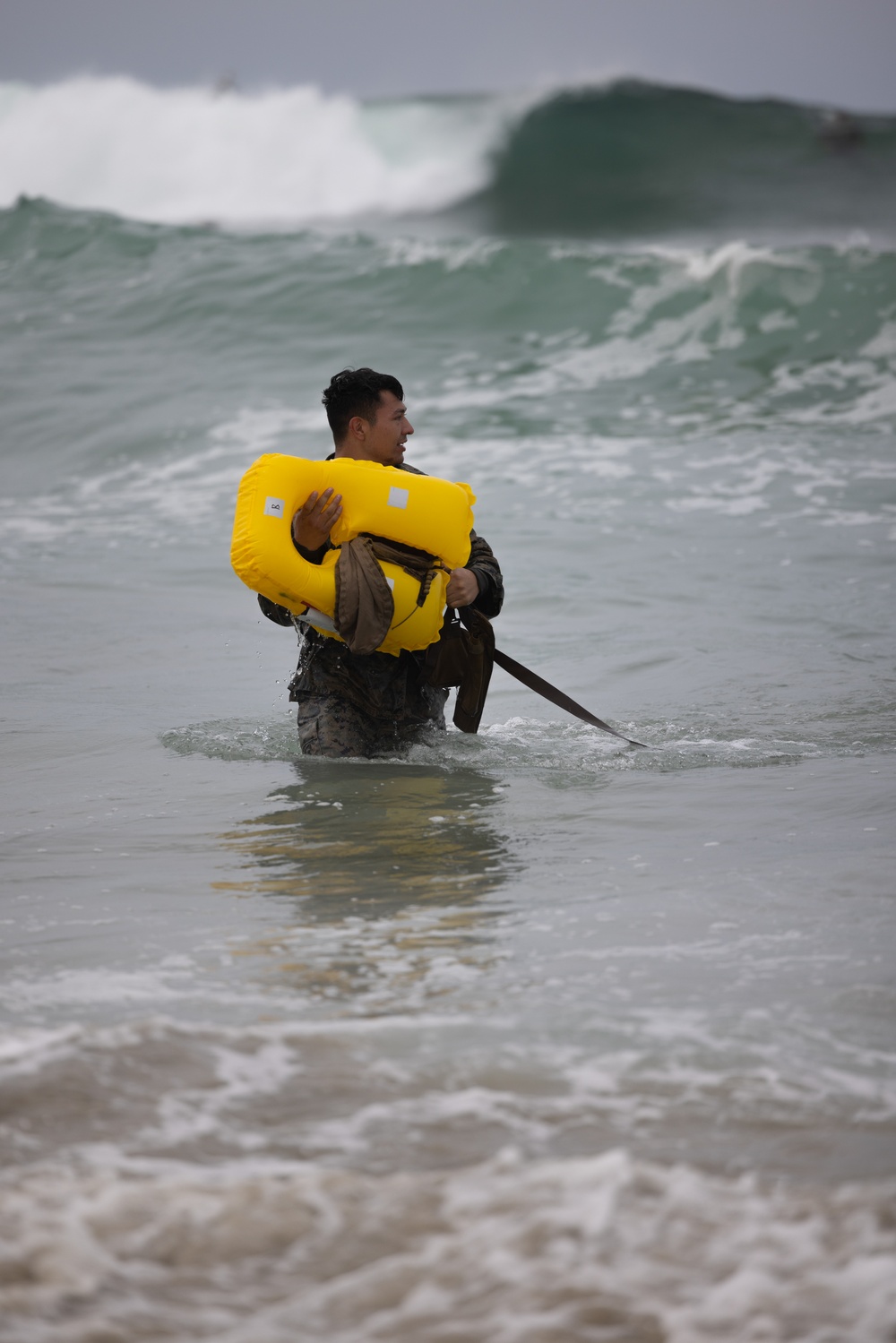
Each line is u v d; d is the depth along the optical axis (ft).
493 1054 25.39
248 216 354.13
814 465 134.92
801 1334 14.80
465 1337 14.94
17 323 212.02
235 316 208.03
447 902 37.45
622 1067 24.94
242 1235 17.56
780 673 72.13
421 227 337.52
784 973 30.86
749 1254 16.61
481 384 177.47
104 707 67.51
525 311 201.87
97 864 42.42
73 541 118.11
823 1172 20.66
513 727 62.80
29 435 164.04
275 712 66.44
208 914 36.73
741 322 193.06
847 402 164.96
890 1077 24.70
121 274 231.09
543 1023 27.37
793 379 175.63
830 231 313.73
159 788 52.54
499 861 41.86
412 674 58.23
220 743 59.93
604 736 60.64
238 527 54.08
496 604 58.75
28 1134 21.31
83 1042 24.98
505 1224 17.60
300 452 153.58
